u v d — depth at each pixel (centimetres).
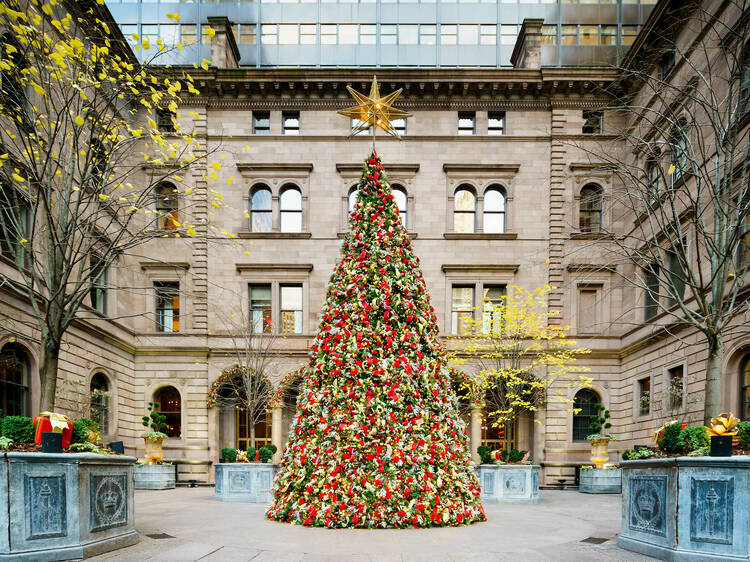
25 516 672
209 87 2602
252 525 977
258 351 2369
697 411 1831
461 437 1056
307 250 2589
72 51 1014
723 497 683
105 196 1084
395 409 977
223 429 2614
